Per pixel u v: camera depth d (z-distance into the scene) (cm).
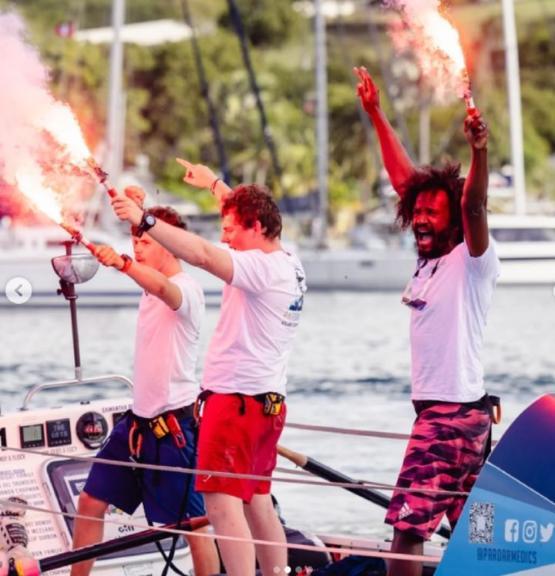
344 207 11812
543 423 1285
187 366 1560
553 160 12388
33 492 1644
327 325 6009
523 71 12456
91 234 6369
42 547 1611
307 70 12200
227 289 1422
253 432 1405
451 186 1394
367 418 3525
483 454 1386
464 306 1375
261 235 1431
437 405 1375
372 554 1342
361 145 12156
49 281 6303
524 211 7812
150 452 1556
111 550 1441
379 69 11588
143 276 1478
